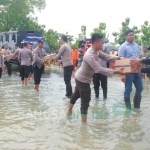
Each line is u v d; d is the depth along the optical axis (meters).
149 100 9.09
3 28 42.47
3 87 11.90
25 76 12.56
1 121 6.50
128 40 7.63
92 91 10.92
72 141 5.25
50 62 9.53
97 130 5.90
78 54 17.95
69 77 9.37
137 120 6.68
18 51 14.37
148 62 5.85
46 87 11.95
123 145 5.07
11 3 40.09
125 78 7.56
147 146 5.03
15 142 5.20
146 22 22.20
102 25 28.58
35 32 24.72
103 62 8.82
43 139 5.36
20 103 8.49
